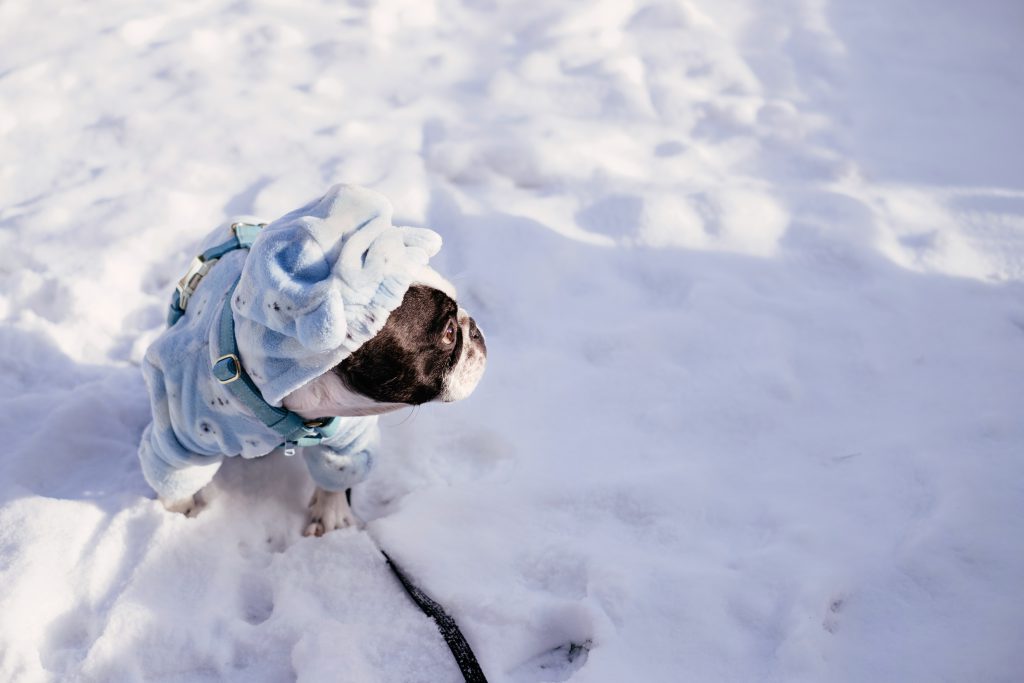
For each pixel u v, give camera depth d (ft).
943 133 5.29
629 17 6.20
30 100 5.35
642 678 3.31
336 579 3.59
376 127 5.28
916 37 6.02
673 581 3.51
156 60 5.71
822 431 4.00
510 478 3.87
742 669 3.33
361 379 2.95
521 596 3.52
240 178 4.99
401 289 2.84
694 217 4.81
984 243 4.68
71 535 3.62
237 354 3.10
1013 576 3.50
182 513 3.73
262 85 5.55
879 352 4.26
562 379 4.19
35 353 4.21
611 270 4.62
